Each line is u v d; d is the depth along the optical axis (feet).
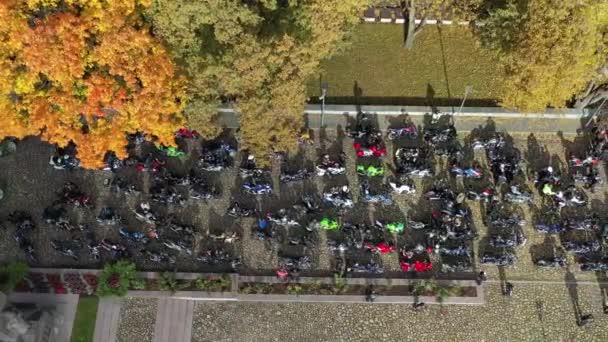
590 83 188.14
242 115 164.55
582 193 193.77
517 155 196.65
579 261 184.85
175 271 186.91
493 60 210.18
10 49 137.49
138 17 147.33
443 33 215.10
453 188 195.72
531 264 186.29
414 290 182.19
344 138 203.41
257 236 189.47
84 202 193.88
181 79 153.28
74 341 179.63
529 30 161.68
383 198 192.13
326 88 208.03
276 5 162.40
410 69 210.79
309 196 195.72
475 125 203.82
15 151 202.28
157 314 182.91
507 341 177.06
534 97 171.83
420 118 204.54
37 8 138.31
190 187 195.11
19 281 183.42
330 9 158.40
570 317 179.22
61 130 151.33
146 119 151.94
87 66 148.05
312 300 183.11
